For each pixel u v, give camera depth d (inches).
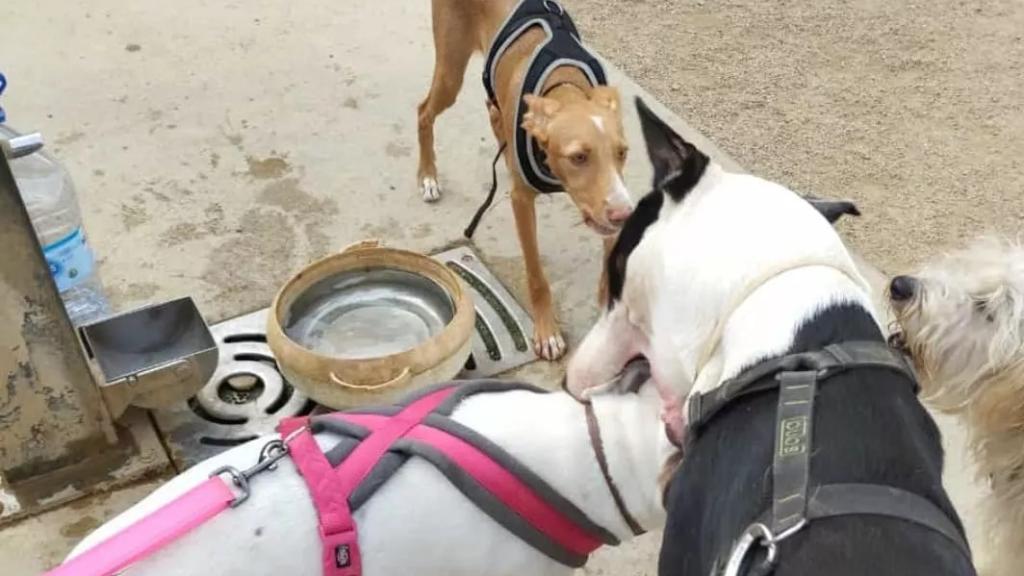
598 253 73.4
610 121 60.8
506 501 37.1
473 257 72.6
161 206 75.5
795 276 33.4
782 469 29.0
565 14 68.0
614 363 39.4
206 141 81.2
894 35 94.6
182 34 92.3
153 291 69.2
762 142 82.2
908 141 82.5
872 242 73.3
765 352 32.2
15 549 54.8
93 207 75.0
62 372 55.0
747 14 97.0
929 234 73.9
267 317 63.8
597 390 39.8
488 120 84.0
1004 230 73.9
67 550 54.9
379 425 37.9
